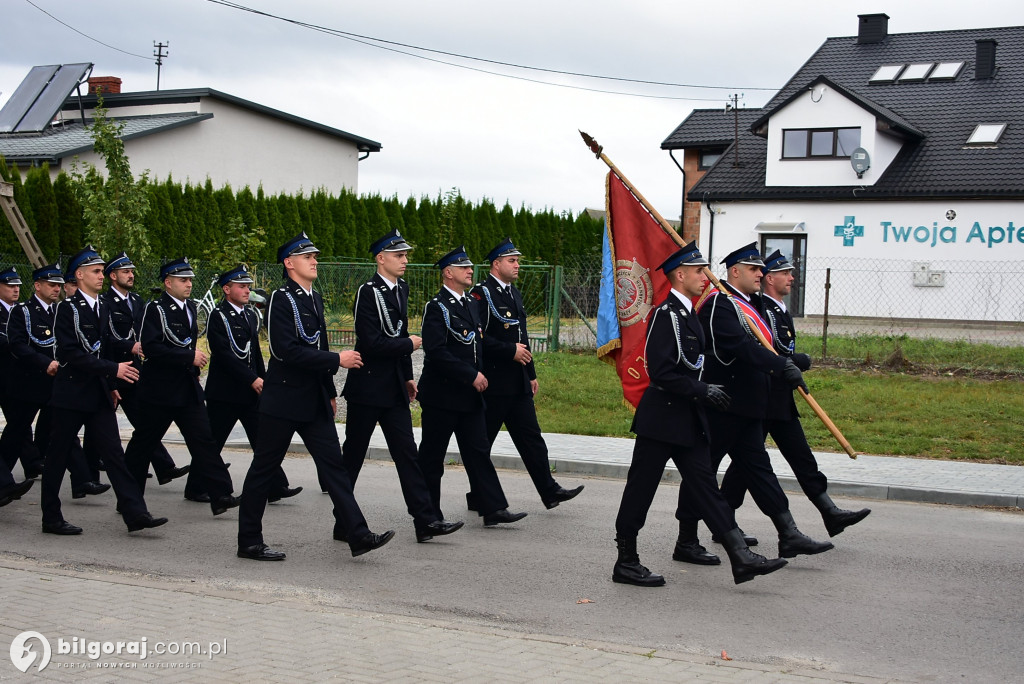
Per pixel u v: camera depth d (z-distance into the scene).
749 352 7.20
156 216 25.16
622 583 6.95
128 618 5.79
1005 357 17.31
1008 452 11.68
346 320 21.44
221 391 9.71
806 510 9.41
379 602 6.52
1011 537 8.38
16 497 9.09
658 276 8.48
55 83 30.89
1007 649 5.64
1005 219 27.17
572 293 19.70
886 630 5.97
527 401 9.19
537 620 6.15
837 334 20.97
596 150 8.58
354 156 38.66
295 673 4.89
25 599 6.14
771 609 6.39
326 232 29.98
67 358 8.10
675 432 6.68
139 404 9.09
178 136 30.84
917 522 8.95
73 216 23.12
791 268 8.47
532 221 35.00
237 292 9.84
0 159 22.27
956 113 30.11
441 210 30.06
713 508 6.68
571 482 10.70
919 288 28.11
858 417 13.51
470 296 8.76
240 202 27.72
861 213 28.75
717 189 30.38
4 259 21.91
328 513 9.29
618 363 8.64
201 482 9.75
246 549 7.59
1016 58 31.70
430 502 8.12
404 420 8.09
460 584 6.94
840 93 28.78
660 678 4.92
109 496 10.05
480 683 4.79
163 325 8.97
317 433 7.58
